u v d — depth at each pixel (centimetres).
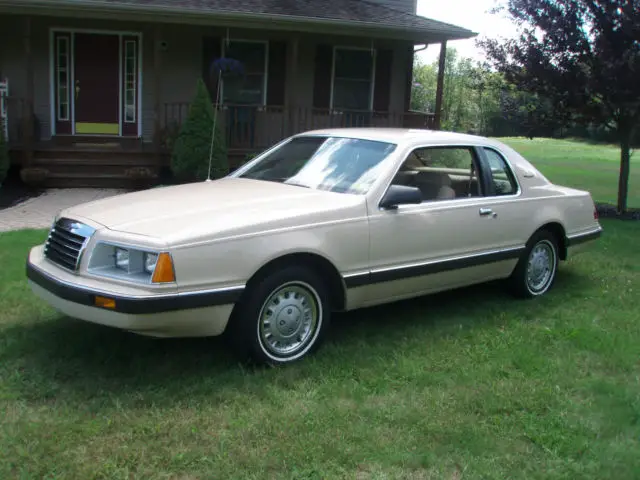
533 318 566
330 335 507
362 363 447
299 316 449
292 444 339
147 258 388
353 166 513
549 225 630
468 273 554
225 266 403
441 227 520
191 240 392
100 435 343
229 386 404
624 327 541
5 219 964
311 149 555
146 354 452
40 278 425
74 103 1415
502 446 346
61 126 1420
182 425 355
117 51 1416
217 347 468
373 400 395
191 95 1461
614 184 1834
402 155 509
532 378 433
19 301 548
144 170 1278
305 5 1440
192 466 319
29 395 384
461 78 4534
